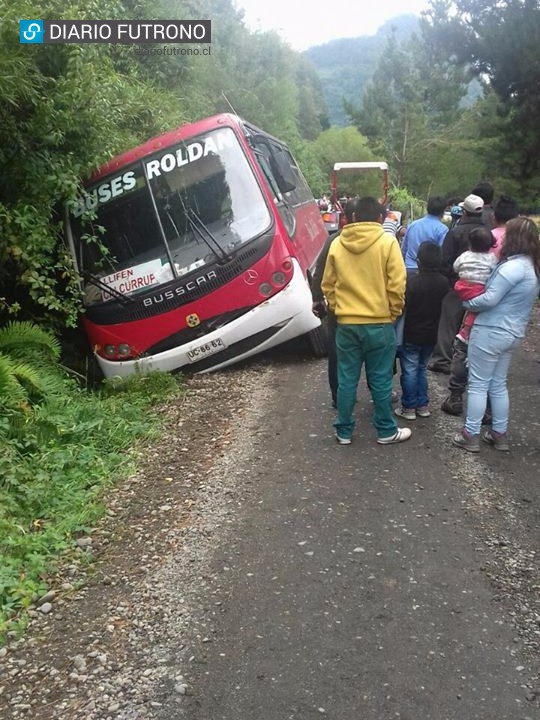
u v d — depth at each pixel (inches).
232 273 299.6
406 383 237.3
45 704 119.8
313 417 249.3
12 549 166.2
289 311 303.4
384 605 141.6
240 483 200.8
